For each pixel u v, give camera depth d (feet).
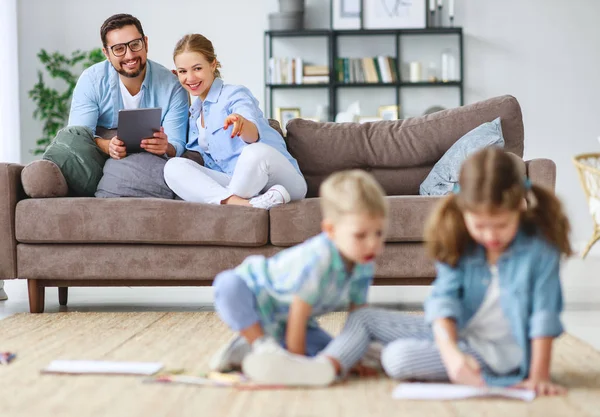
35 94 23.31
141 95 12.67
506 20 23.40
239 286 5.99
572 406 5.26
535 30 23.39
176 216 10.45
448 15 23.57
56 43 23.61
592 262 18.02
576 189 23.41
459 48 23.39
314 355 6.49
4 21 21.58
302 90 23.66
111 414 5.31
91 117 12.53
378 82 22.91
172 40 23.84
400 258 10.45
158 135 11.72
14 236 10.73
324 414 5.22
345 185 5.63
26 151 23.22
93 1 23.66
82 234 10.53
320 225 10.43
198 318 9.94
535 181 10.75
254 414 5.24
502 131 12.20
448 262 5.72
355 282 6.16
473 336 5.86
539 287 5.51
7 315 10.97
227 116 11.53
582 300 11.98
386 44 23.65
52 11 23.56
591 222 23.39
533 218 5.60
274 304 6.12
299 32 22.98
